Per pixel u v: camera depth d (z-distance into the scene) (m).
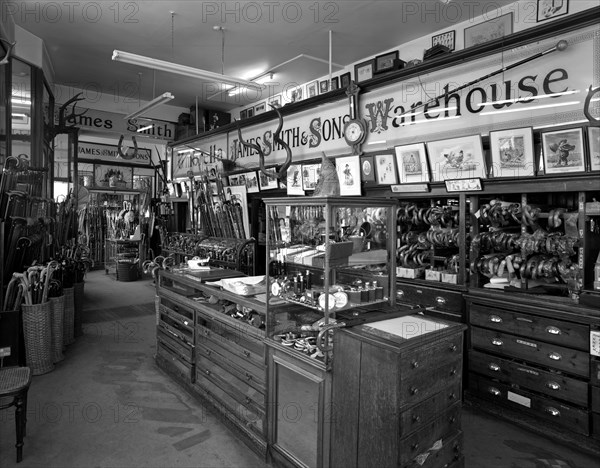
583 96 3.05
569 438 3.00
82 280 5.55
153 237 10.62
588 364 2.92
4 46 5.14
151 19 5.61
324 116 5.18
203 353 3.46
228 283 3.31
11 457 2.74
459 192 3.71
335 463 2.22
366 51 6.50
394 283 2.67
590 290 3.00
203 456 2.76
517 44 3.35
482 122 3.62
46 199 5.46
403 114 4.18
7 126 5.38
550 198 3.77
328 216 2.33
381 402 1.96
